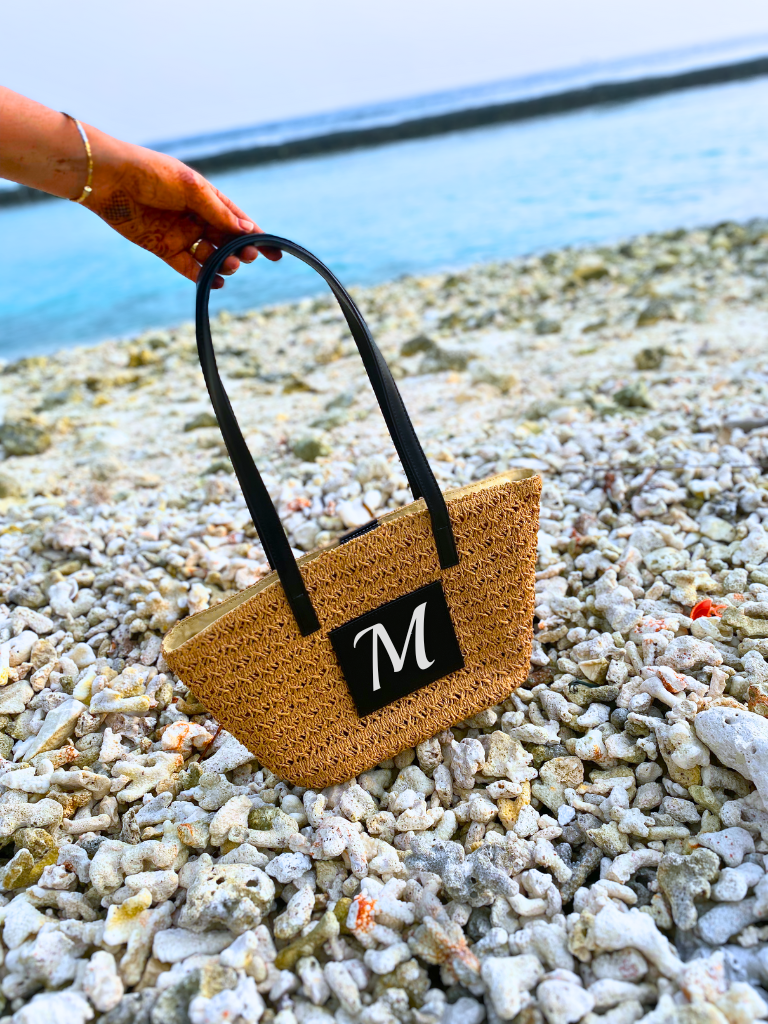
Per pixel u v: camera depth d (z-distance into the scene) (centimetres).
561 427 298
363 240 973
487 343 484
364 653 150
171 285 966
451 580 154
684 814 142
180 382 517
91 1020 118
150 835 150
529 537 157
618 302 539
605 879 132
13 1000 124
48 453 394
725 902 124
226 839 147
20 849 147
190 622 145
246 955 122
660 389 344
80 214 1917
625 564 208
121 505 295
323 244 980
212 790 159
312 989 119
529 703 175
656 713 163
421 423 352
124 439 396
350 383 450
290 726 150
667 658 170
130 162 144
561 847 143
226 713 146
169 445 381
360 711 154
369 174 1572
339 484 275
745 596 192
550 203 996
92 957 124
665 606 192
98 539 250
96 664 197
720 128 1295
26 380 573
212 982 118
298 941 126
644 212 869
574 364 411
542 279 648
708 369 364
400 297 666
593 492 249
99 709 177
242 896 131
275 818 150
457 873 134
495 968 116
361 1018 115
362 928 127
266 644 143
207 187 153
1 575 240
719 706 152
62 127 139
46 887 139
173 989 117
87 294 971
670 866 129
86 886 144
